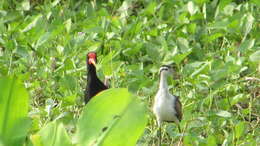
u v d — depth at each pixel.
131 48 14.41
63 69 13.76
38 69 14.14
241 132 10.41
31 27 14.89
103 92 7.13
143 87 12.75
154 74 13.59
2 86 7.00
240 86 13.18
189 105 12.17
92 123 7.17
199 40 15.57
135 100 7.16
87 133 7.16
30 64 14.23
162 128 12.21
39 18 14.96
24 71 14.28
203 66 12.50
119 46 15.07
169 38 15.43
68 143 7.18
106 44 15.24
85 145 7.14
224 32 15.36
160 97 11.80
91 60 12.66
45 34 14.04
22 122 7.17
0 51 15.17
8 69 13.93
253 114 12.68
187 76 12.92
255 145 10.41
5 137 7.14
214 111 12.00
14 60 15.07
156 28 15.55
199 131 11.84
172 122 12.07
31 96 13.20
